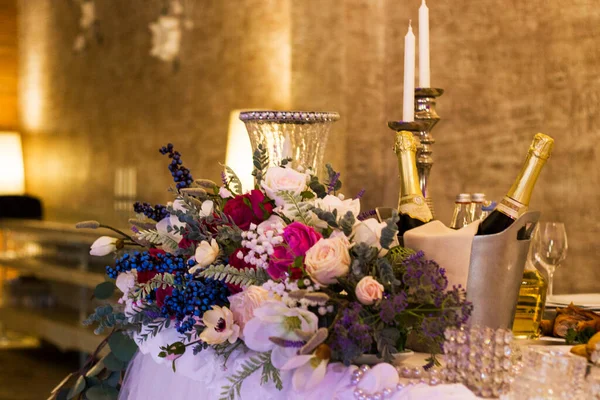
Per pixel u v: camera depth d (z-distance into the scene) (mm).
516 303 1034
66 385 1546
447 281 930
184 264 1030
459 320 881
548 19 3379
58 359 5340
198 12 5219
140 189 5758
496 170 3588
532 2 3441
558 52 3340
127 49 5887
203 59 5184
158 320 1061
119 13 5953
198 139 5242
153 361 1271
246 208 1015
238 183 1136
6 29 7188
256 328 897
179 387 1156
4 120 7250
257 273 966
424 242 1013
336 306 908
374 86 4293
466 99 3709
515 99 3510
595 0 3205
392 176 4246
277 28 4617
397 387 842
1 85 7207
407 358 965
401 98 4215
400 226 1123
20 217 6695
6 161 7086
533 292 1106
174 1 5426
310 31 4355
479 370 815
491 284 999
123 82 5949
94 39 6234
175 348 1027
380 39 4289
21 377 4828
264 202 1019
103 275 4758
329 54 4289
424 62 1304
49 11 6758
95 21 6207
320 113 1197
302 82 4375
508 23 3539
